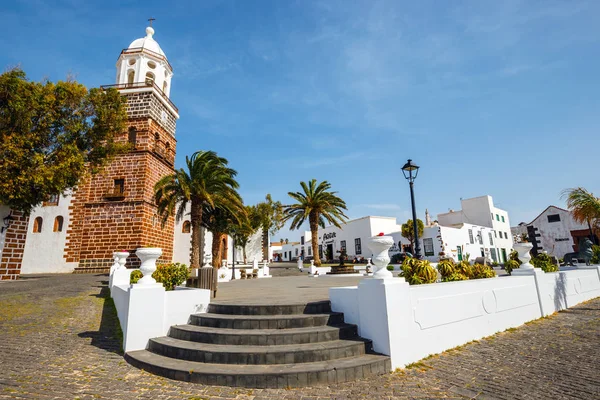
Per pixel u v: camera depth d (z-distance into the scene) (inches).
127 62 1121.4
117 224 981.2
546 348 246.8
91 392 172.1
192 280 355.6
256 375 180.1
